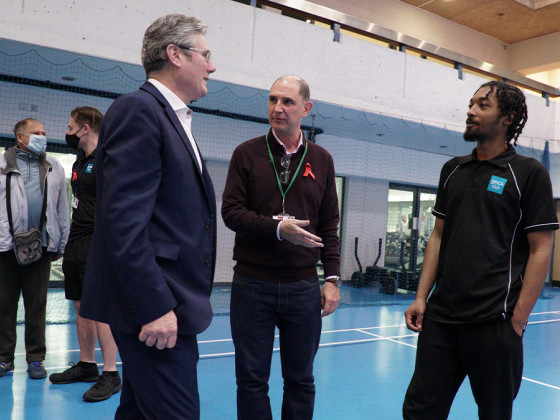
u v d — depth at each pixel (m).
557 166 11.34
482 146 1.77
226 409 2.83
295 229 1.68
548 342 5.21
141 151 1.16
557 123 8.95
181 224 1.26
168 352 1.23
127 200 1.12
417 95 7.23
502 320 1.60
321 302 2.05
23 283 3.22
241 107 7.54
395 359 4.20
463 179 1.77
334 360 4.09
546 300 8.94
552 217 1.59
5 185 3.12
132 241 1.11
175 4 5.35
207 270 1.34
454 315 1.68
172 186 1.24
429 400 1.71
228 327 5.21
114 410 2.70
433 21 9.73
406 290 9.61
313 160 2.00
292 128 1.92
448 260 1.73
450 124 7.60
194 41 1.33
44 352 3.27
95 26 4.95
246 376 1.87
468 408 3.08
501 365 1.59
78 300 3.05
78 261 2.92
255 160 1.95
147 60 1.34
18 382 3.08
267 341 1.90
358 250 9.99
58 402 2.78
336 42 6.46
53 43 4.75
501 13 9.54
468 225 1.70
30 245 3.05
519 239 1.67
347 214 9.86
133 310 1.14
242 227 1.84
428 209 11.10
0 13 4.50
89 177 2.90
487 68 7.96
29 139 3.17
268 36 5.94
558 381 3.72
